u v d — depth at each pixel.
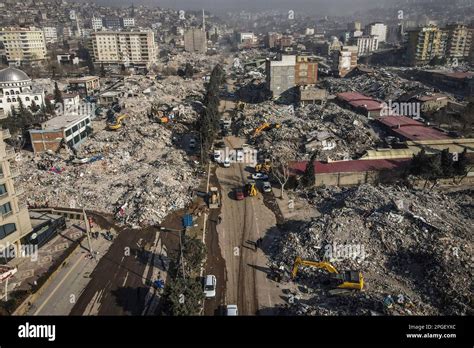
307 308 41.34
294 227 60.31
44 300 44.94
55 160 83.06
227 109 141.88
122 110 119.19
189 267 48.25
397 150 84.56
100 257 53.06
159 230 59.72
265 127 105.75
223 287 46.94
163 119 113.44
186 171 80.81
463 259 45.19
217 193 71.75
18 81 142.62
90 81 167.75
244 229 60.34
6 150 51.00
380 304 40.59
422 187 73.44
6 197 51.31
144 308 43.41
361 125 105.38
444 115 110.81
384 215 53.56
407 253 48.59
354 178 75.19
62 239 57.69
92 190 70.94
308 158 86.44
